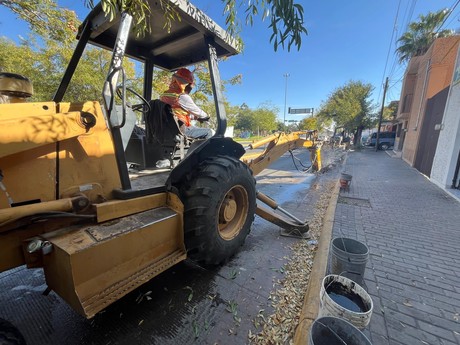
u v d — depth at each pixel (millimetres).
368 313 1616
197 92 10164
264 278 2506
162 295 2215
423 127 10141
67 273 1306
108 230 1562
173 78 2744
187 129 2904
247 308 2078
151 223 1771
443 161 7102
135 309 2045
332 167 10820
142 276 1671
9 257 1353
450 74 10828
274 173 9117
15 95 1697
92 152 1646
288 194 6102
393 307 2201
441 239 3619
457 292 2418
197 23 2139
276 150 5391
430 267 2867
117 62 1645
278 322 1934
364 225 4160
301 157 15234
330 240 3322
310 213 4684
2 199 1300
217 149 2641
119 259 1541
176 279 2453
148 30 2363
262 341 1757
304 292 2307
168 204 2123
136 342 1730
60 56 9242
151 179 2311
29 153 1381
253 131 57406
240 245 2783
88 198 1635
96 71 10195
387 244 3449
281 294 2266
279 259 2887
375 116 25531
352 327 1465
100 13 2020
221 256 2477
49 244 1357
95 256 1390
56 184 1500
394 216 4625
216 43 2520
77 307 1313
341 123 26109
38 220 1364
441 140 7402
